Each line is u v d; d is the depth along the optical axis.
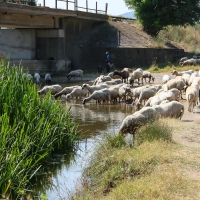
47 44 37.06
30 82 13.82
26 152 10.81
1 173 9.49
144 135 11.39
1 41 35.94
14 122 11.16
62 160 11.98
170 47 42.22
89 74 35.47
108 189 8.91
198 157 9.71
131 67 37.78
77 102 21.64
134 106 20.30
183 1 41.81
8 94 12.36
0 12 30.12
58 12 34.38
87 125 16.00
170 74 32.75
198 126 13.09
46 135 11.98
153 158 9.57
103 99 21.00
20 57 36.59
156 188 7.84
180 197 7.47
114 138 11.50
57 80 31.75
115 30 40.75
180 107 14.18
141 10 43.06
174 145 10.77
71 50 38.12
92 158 11.13
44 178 10.52
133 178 8.93
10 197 9.18
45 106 13.21
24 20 32.56
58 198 9.20
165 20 42.56
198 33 50.59
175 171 8.66
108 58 36.16
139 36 41.69
